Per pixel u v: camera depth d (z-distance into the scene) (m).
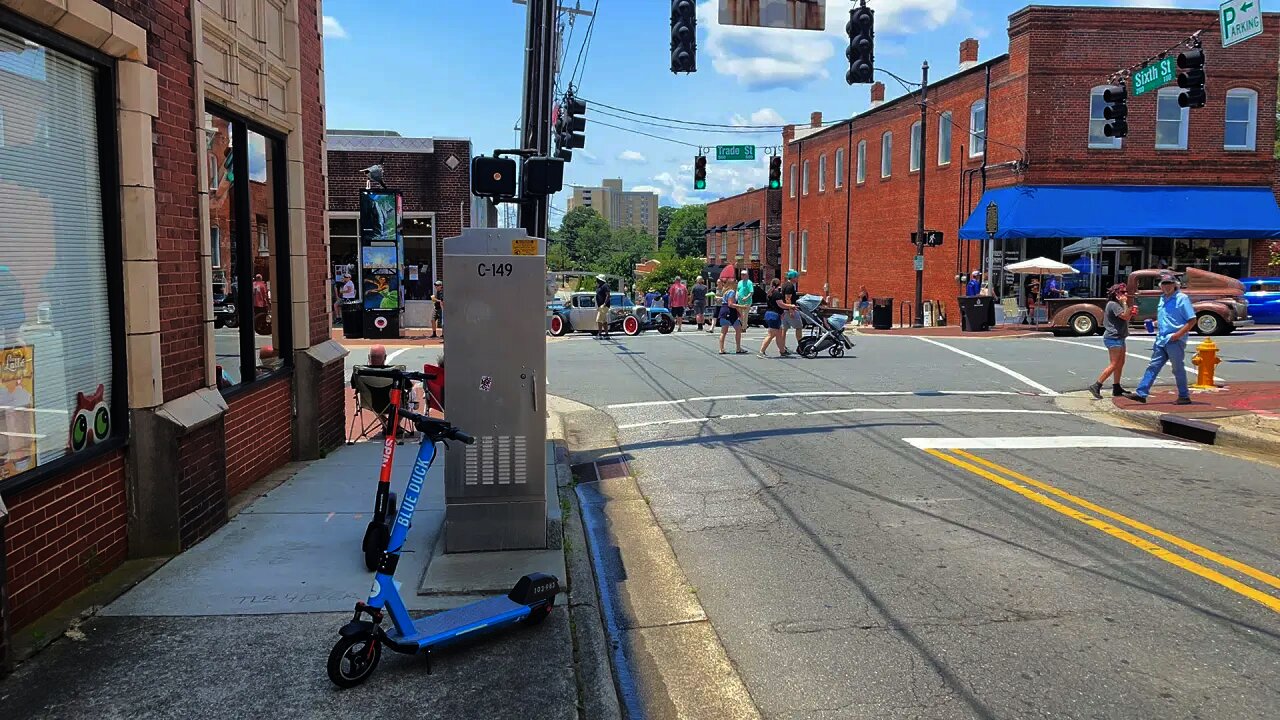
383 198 23.92
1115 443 9.96
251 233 7.82
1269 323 25.03
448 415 5.85
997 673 4.41
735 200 66.38
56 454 4.91
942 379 15.19
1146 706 4.07
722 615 5.25
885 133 37.75
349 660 4.06
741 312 21.23
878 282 38.62
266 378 8.02
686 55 13.38
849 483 8.20
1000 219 27.86
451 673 4.25
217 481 6.40
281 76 8.29
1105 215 26.94
